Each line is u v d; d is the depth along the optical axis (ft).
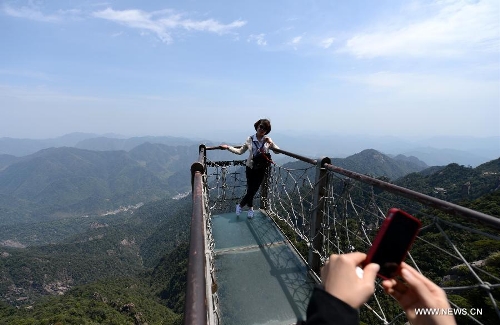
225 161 20.81
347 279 2.68
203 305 3.14
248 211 18.40
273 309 10.54
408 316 3.17
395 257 3.28
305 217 13.94
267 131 16.63
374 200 8.80
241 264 13.16
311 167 13.20
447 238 5.98
